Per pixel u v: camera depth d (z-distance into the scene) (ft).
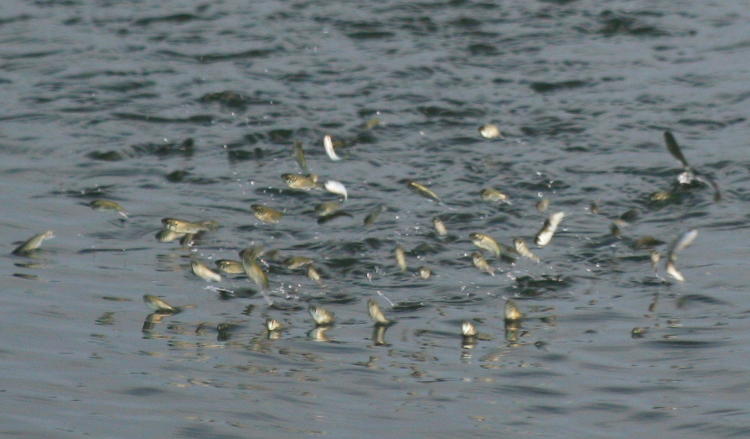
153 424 33.73
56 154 57.82
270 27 75.56
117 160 57.36
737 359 38.32
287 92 65.67
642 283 44.93
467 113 63.05
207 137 60.23
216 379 36.65
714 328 40.78
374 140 60.03
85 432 33.14
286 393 35.88
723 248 48.01
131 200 52.70
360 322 41.47
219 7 79.36
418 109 63.46
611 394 36.24
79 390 35.68
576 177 55.67
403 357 38.68
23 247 46.68
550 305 43.11
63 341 39.01
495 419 34.60
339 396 35.86
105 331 39.93
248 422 34.04
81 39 73.56
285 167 56.85
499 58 70.64
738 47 72.54
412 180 55.36
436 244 48.65
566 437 33.63
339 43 72.90
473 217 51.52
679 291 44.04
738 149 58.18
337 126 61.46
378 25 75.51
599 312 42.37
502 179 55.47
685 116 62.59
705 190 53.78
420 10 77.82
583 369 37.93
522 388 36.60
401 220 51.03
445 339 40.16
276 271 45.52
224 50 71.77
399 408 35.14
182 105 64.03
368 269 46.26
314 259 46.93
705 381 36.94
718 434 33.76
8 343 38.70
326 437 33.30
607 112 63.16
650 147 58.80
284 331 40.50
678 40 73.77
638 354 38.93
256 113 63.00
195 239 48.73
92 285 43.80
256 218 50.93
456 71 68.59
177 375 36.86
